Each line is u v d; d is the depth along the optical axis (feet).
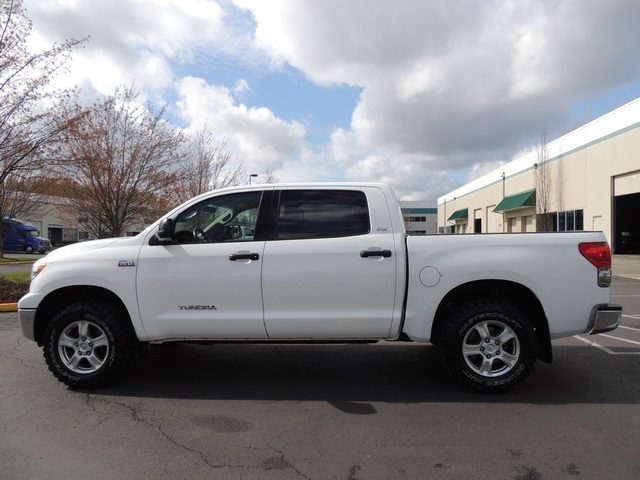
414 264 14.48
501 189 139.74
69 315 14.98
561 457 10.71
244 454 10.93
